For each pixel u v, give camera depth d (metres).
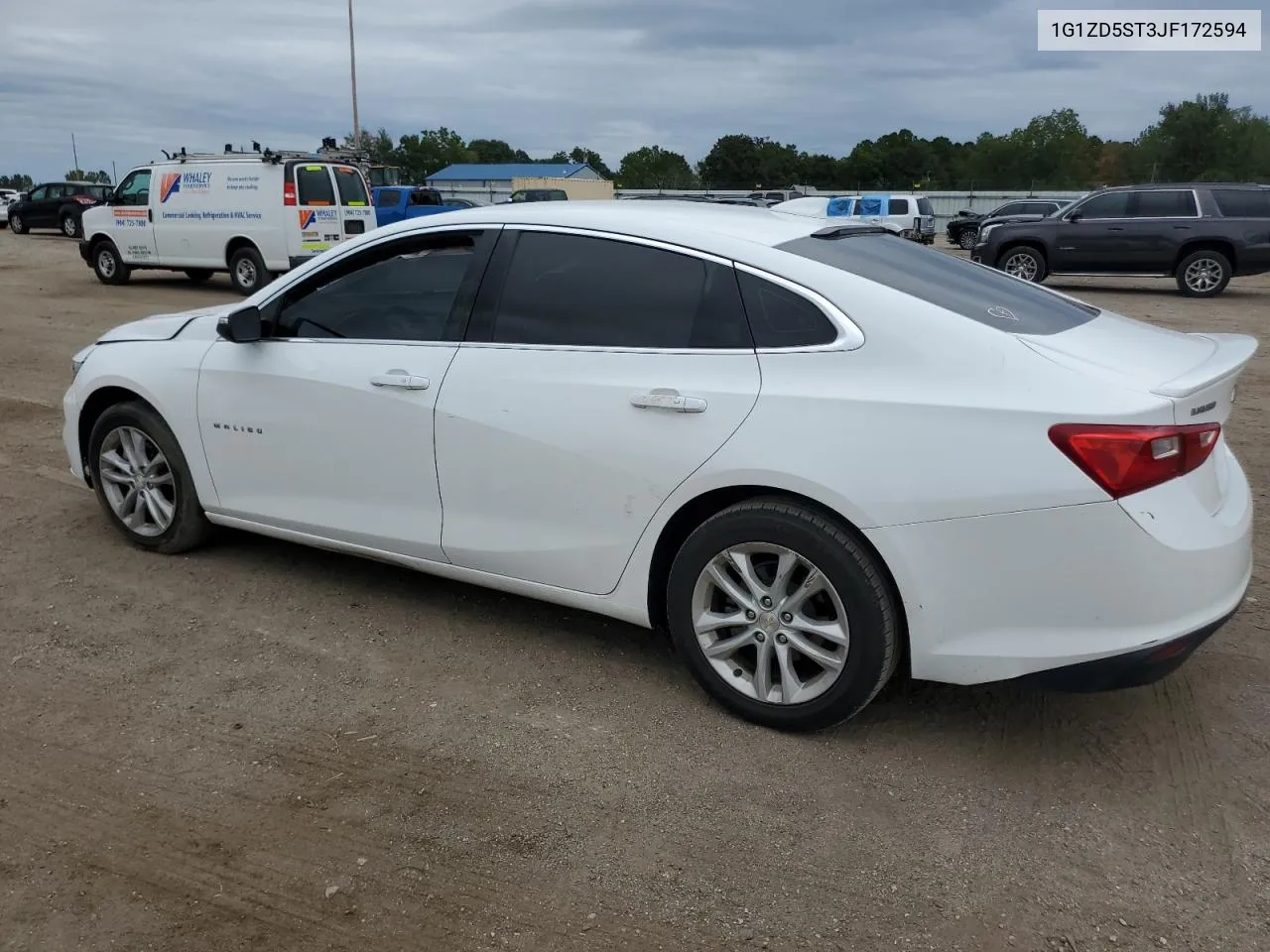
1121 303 15.70
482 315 3.60
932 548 2.84
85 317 13.21
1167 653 2.74
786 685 3.17
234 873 2.62
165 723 3.30
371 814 2.85
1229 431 7.18
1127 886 2.57
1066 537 2.72
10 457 6.30
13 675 3.59
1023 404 2.76
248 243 15.71
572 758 3.12
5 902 2.50
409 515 3.81
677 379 3.19
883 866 2.65
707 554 3.19
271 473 4.14
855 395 2.93
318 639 3.90
